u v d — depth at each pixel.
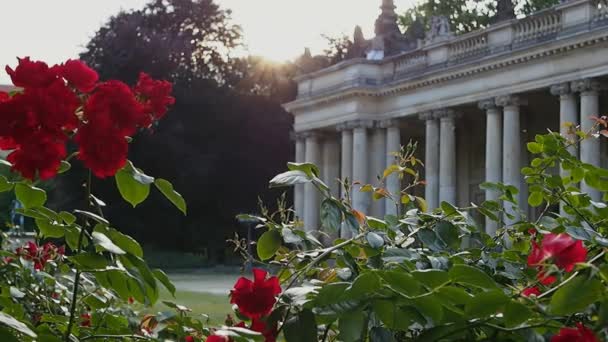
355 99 83.62
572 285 4.27
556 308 4.29
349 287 5.10
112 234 5.65
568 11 62.75
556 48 62.31
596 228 8.09
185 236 116.38
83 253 5.30
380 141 83.62
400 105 80.81
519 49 65.62
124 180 5.57
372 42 92.38
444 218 7.57
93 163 4.86
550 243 4.40
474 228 7.88
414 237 7.28
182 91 116.56
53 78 4.88
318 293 5.29
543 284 5.39
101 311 8.27
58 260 11.09
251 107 120.00
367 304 5.14
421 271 4.86
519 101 68.31
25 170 4.78
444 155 75.25
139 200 5.62
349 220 6.57
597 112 61.03
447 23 76.88
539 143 8.96
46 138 4.75
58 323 7.26
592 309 4.53
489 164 69.94
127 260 5.61
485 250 8.02
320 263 7.04
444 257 6.48
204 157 113.44
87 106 4.88
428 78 75.38
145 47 116.19
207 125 117.50
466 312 4.64
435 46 76.12
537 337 4.88
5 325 4.69
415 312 5.10
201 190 114.31
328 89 88.56
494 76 69.38
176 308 7.29
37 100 4.67
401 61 81.50
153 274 5.84
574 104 62.84
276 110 122.69
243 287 5.48
